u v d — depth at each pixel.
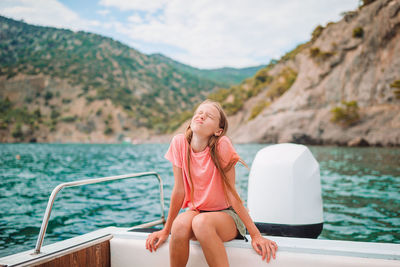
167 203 5.88
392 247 1.13
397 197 6.48
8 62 147.12
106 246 1.46
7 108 113.38
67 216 4.96
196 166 1.46
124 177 1.76
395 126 37.59
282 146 2.43
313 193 2.25
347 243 1.20
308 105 47.34
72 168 14.05
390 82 40.84
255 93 79.62
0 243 3.65
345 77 45.16
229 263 1.27
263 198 2.27
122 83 152.12
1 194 7.23
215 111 1.43
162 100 152.25
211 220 1.26
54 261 1.21
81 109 118.88
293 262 1.16
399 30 41.81
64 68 145.75
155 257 1.38
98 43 192.38
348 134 40.38
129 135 113.19
